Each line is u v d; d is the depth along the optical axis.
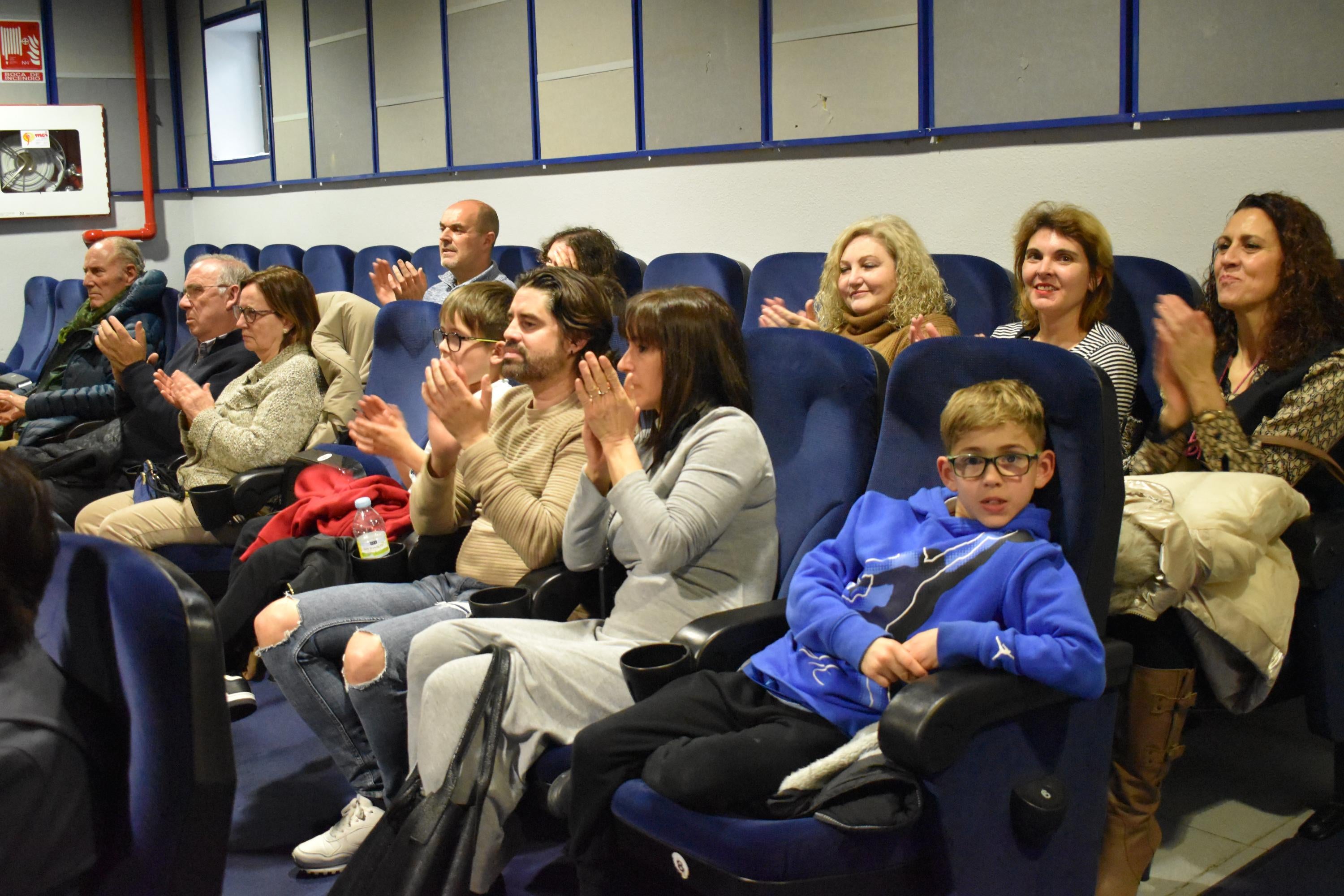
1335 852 1.80
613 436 1.63
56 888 0.89
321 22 5.29
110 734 0.94
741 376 1.72
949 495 1.52
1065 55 2.67
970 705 1.22
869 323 2.50
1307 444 1.79
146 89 6.36
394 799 1.64
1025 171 2.81
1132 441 2.07
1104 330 2.12
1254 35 2.34
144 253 6.48
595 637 1.71
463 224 3.63
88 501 3.26
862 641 1.36
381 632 1.77
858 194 3.21
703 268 3.12
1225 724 2.33
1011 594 1.35
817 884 1.24
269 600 2.26
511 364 1.95
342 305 3.17
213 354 3.13
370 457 2.62
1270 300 1.89
